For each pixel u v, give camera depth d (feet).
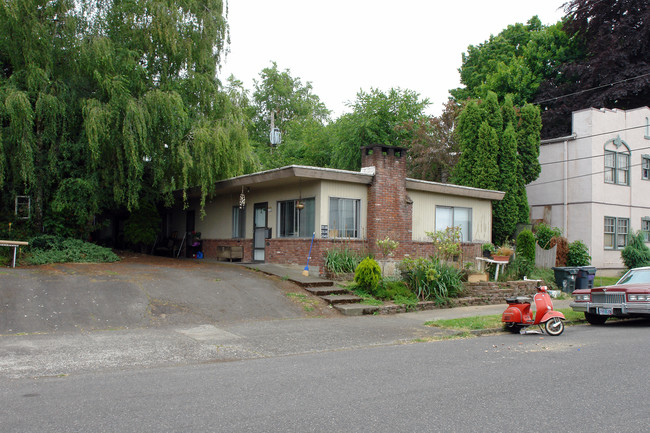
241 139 62.59
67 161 54.65
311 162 117.19
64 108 52.70
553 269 63.77
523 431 15.53
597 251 81.56
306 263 54.19
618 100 106.63
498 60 122.52
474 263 62.64
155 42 59.00
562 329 36.01
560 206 85.35
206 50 62.95
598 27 106.42
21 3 49.96
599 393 19.83
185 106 61.52
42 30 51.06
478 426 15.96
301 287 48.60
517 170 77.92
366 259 48.37
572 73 107.96
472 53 134.00
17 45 51.52
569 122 108.06
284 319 39.65
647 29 97.40
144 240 69.46
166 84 59.77
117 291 40.70
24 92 49.39
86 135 53.01
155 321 36.24
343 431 15.43
